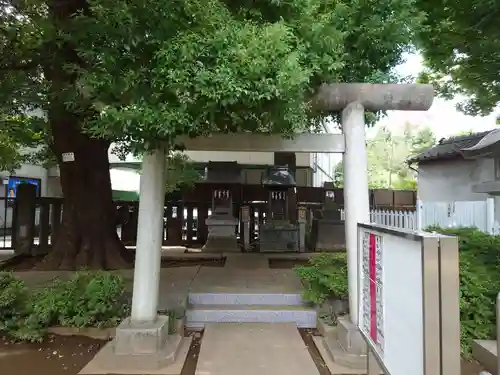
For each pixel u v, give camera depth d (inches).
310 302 229.1
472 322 185.2
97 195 317.7
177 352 174.6
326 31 160.2
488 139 389.4
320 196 522.9
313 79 167.5
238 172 416.2
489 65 283.1
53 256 320.2
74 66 165.0
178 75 128.4
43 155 412.2
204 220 475.5
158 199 177.3
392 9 182.9
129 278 274.5
